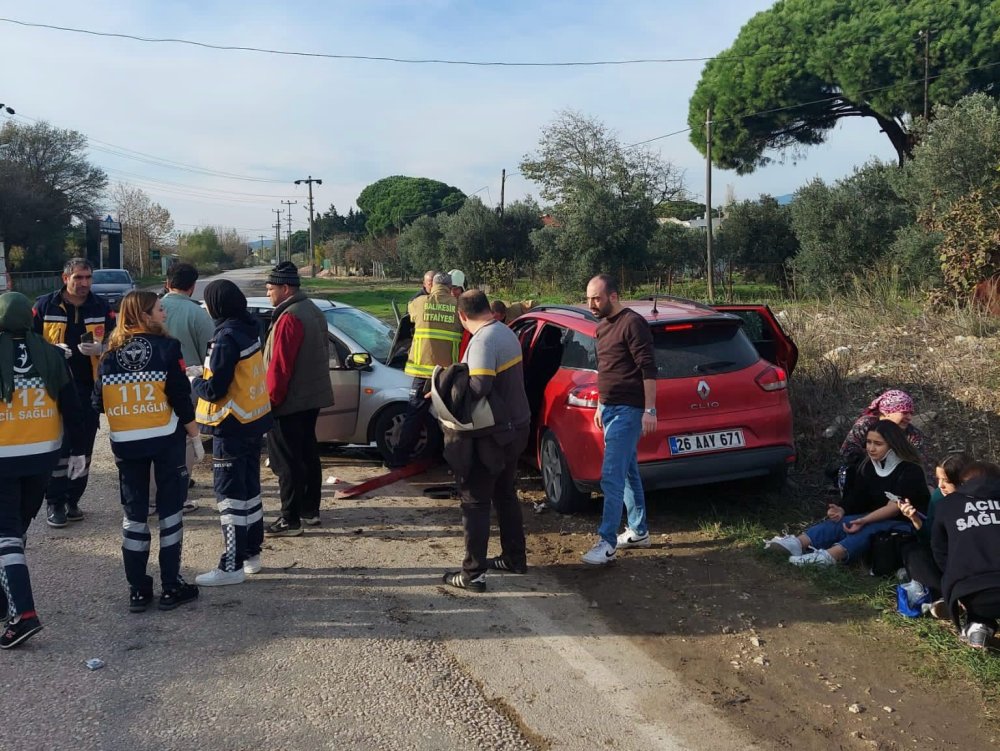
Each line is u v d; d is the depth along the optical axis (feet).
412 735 10.65
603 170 116.26
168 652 12.84
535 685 12.03
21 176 138.31
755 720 11.12
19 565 12.89
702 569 16.47
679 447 17.65
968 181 58.23
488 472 15.30
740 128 104.83
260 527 16.14
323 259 286.46
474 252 129.80
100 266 162.30
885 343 28.53
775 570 16.17
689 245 102.47
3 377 12.80
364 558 17.20
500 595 15.34
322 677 12.13
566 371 19.52
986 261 32.99
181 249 315.17
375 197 316.60
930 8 89.97
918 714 11.18
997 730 10.76
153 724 10.78
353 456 25.98
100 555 16.99
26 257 148.25
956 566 12.71
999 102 84.53
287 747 10.32
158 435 14.15
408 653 12.94
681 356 18.17
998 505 12.86
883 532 15.90
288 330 17.70
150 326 14.30
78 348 18.65
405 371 21.88
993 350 26.03
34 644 13.05
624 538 17.76
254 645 13.14
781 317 33.91
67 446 13.98
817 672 12.38
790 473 22.13
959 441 21.31
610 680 12.21
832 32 94.99
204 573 16.14
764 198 100.78
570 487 19.30
